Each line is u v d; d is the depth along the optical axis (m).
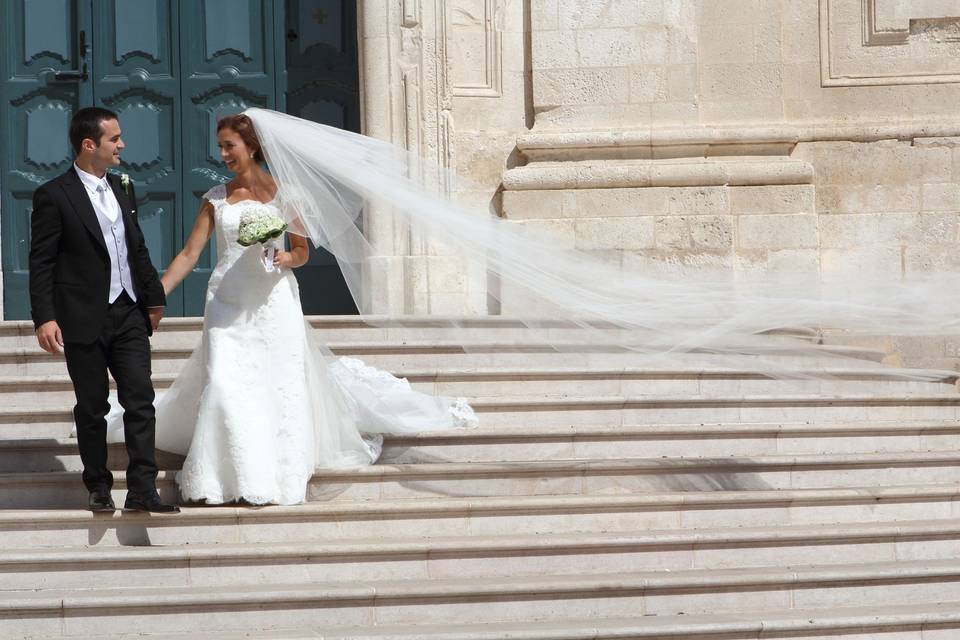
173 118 31.86
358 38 31.03
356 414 20.48
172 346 24.27
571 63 31.72
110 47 31.86
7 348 24.45
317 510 18.39
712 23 31.77
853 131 31.44
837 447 21.97
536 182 31.06
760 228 31.03
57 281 17.78
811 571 17.83
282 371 18.77
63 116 31.73
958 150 31.17
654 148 31.36
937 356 25.89
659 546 18.25
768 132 31.25
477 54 31.77
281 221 18.23
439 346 24.31
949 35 31.72
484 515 18.84
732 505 19.38
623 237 30.89
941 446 22.44
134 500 17.94
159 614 16.39
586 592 17.12
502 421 22.12
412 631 16.20
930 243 31.20
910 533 18.89
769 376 23.98
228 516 18.17
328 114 32.03
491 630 16.20
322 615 16.69
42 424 20.89
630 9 31.69
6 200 31.50
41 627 16.25
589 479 20.09
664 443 21.33
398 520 18.67
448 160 30.98
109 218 17.97
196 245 19.19
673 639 16.38
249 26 31.95
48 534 17.88
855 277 24.41
